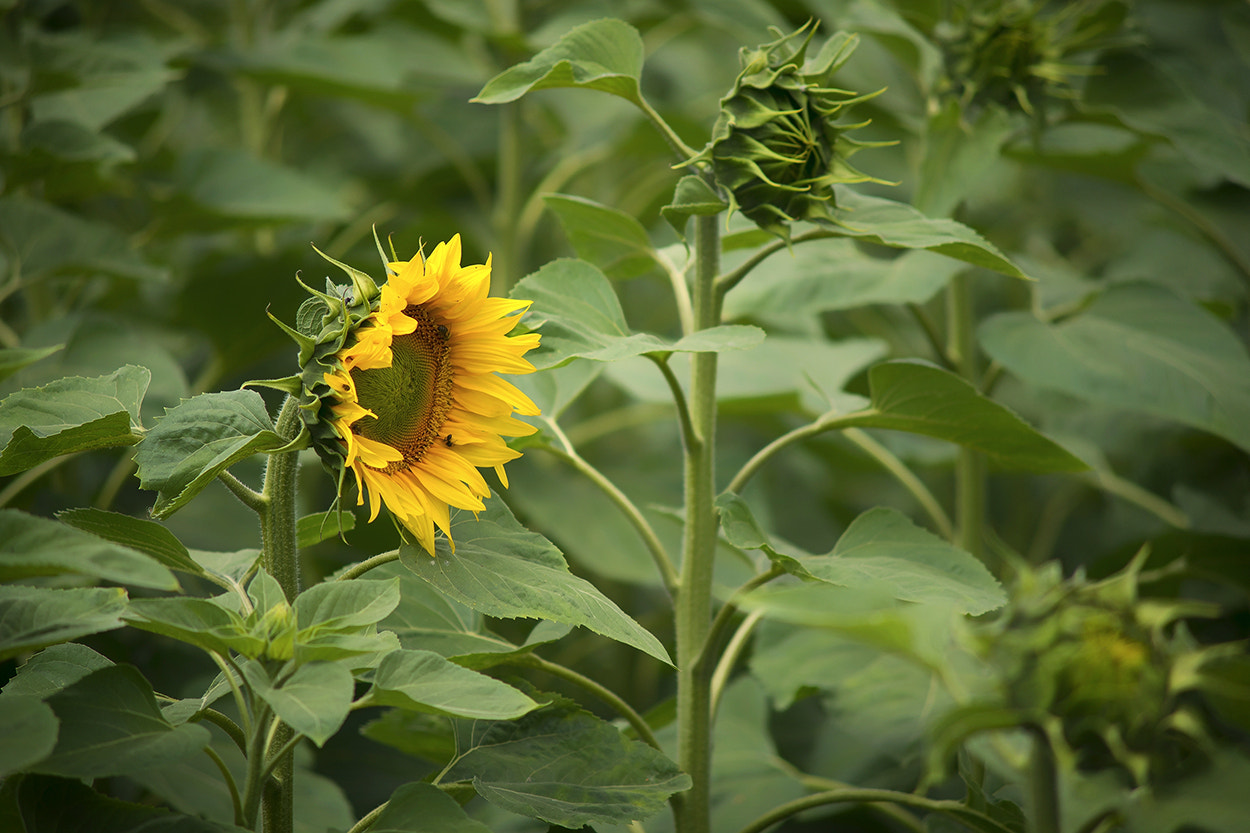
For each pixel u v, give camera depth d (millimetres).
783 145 2471
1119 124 2914
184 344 3932
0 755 2275
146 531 2430
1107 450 3730
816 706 2955
